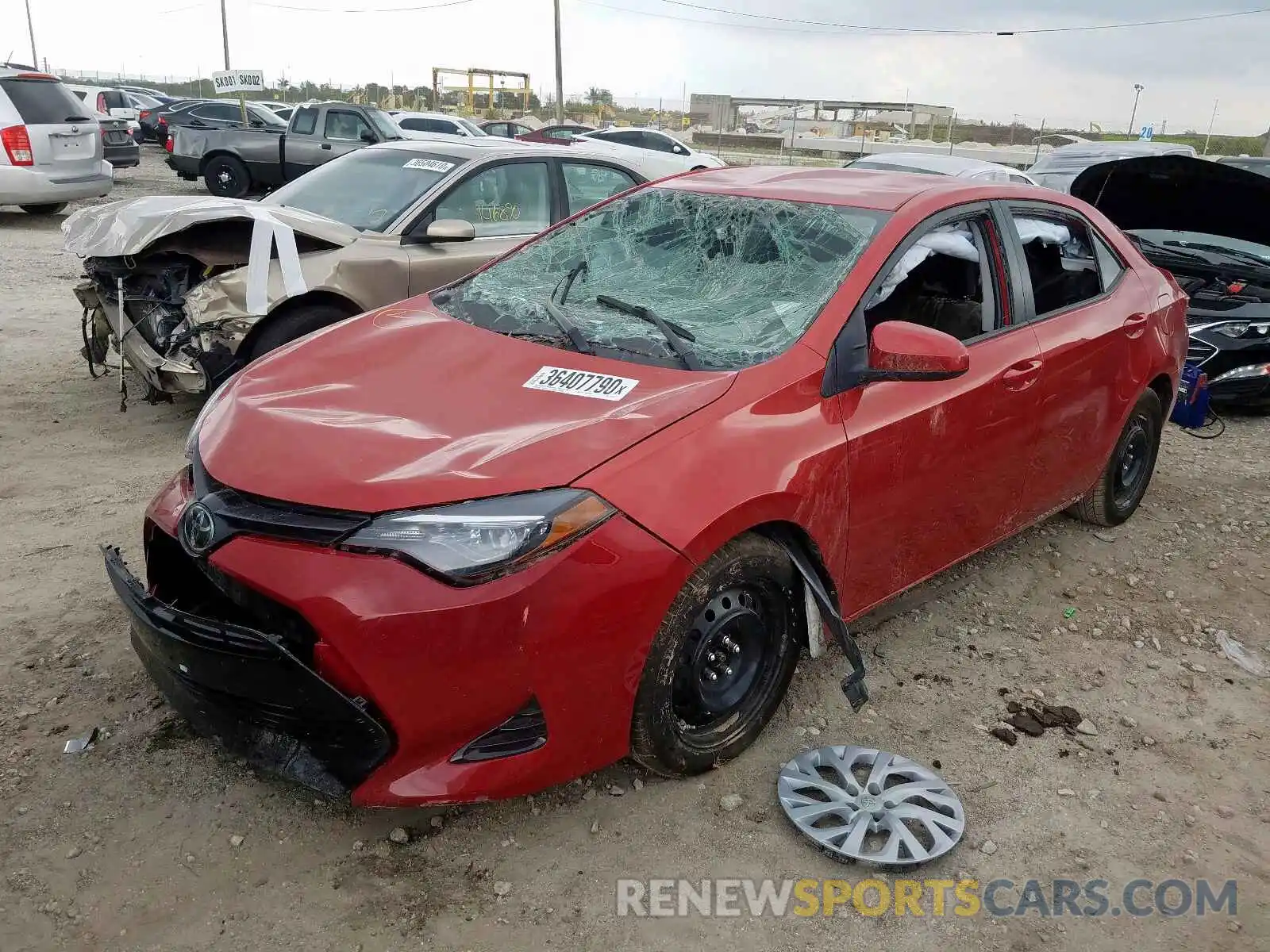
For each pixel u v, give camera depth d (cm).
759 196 362
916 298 330
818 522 281
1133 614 406
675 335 296
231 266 538
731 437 261
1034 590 420
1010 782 294
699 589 254
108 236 514
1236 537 491
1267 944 240
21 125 1251
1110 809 285
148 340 531
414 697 223
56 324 788
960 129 5006
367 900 236
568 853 255
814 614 292
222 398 296
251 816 261
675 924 235
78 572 383
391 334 324
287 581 224
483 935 228
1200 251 696
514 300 341
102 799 263
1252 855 271
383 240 562
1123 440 455
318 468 240
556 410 263
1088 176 661
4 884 234
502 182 624
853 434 289
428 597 219
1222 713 339
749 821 270
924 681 344
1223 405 709
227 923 228
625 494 238
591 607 231
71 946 219
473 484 230
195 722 256
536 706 235
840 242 325
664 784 282
